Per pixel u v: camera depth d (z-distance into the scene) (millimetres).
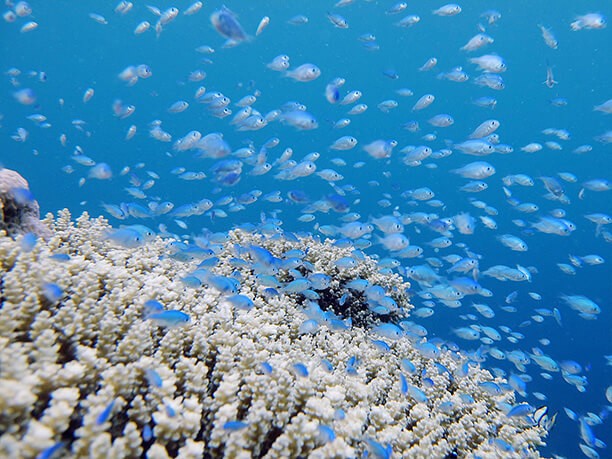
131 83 999
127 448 185
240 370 288
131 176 1209
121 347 255
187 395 245
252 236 641
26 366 194
